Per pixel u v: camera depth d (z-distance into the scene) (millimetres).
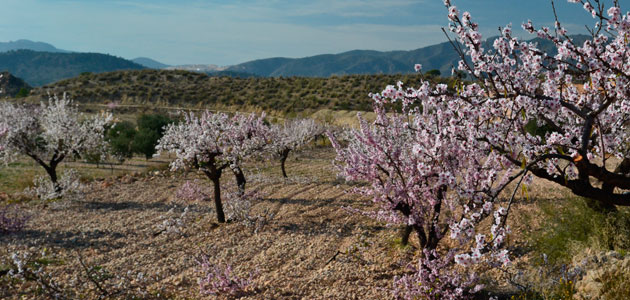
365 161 6539
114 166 21578
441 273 6312
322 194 14289
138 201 14273
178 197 14344
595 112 4078
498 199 10719
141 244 10219
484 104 4488
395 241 9234
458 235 4320
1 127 14273
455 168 5648
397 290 6578
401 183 6562
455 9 4098
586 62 3982
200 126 11578
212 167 11508
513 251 7805
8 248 9797
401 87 4242
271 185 16031
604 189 5027
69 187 14438
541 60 4027
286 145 16938
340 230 10477
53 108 15539
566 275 6008
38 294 7363
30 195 14859
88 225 11719
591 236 6918
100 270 8484
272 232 10766
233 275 8148
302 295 7172
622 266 5652
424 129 5590
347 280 7621
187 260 9156
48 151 15109
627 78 3850
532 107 4422
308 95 53000
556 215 8172
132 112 44719
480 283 6723
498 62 4316
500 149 4387
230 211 12031
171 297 7398
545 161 4996
